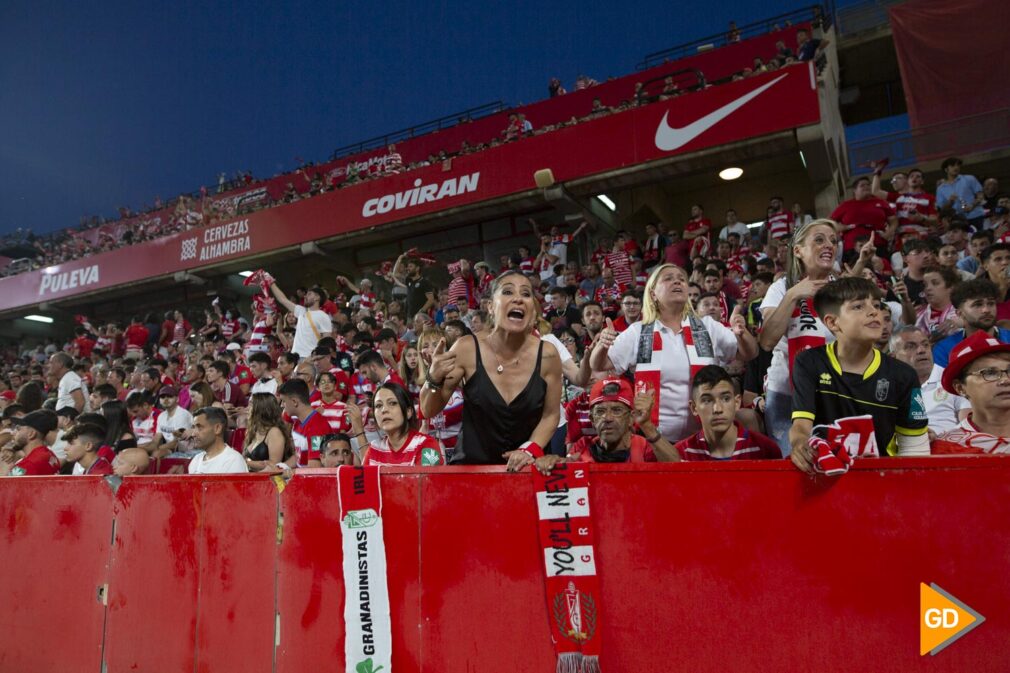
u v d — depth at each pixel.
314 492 3.10
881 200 8.20
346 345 9.38
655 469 2.48
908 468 2.12
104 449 5.50
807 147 11.80
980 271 4.89
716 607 2.33
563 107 17.91
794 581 2.23
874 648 2.11
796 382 2.70
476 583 2.71
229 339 14.31
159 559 3.55
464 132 19.64
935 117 13.77
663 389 3.74
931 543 2.07
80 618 3.82
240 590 3.25
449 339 5.87
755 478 2.33
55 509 4.05
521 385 3.15
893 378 2.56
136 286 19.92
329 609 2.99
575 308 8.72
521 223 16.53
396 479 2.93
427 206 15.34
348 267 18.34
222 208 22.78
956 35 13.84
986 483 2.03
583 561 2.52
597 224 14.89
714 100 12.48
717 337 3.90
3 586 4.19
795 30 15.09
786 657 2.21
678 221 16.36
